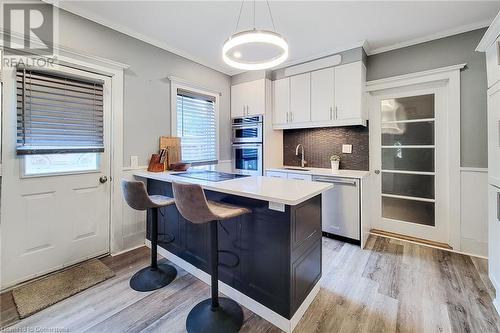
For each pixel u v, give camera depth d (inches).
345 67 119.0
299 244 64.6
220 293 76.4
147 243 112.0
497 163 67.4
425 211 116.3
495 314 65.4
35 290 75.7
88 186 94.9
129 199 76.9
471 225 101.3
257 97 143.9
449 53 104.3
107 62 95.3
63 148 86.4
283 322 61.3
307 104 132.5
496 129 67.6
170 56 120.2
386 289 77.5
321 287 78.6
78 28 88.5
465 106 101.3
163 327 62.0
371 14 90.4
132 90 105.2
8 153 75.9
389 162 124.2
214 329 60.0
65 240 89.4
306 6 85.5
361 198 109.0
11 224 77.1
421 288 77.8
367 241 116.0
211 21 96.0
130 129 105.0
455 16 91.8
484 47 74.5
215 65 141.9
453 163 104.3
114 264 93.7
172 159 119.3
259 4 84.4
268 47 116.9
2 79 73.7
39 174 82.4
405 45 113.6
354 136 132.7
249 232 68.5
